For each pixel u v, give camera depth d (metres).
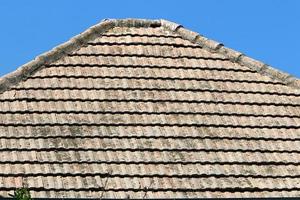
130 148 25.20
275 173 25.61
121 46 28.27
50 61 27.16
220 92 27.52
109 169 24.56
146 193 24.20
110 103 26.39
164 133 25.88
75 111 25.89
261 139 26.47
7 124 25.09
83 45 27.98
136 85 27.06
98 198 23.83
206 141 25.97
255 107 27.36
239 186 24.97
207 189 24.70
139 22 29.25
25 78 26.50
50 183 23.88
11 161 24.17
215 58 28.59
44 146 24.75
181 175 24.86
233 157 25.70
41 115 25.58
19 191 20.50
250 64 28.58
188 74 27.83
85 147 24.98
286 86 28.30
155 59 28.05
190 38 29.05
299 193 25.25
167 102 26.80
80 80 26.84
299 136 26.83
